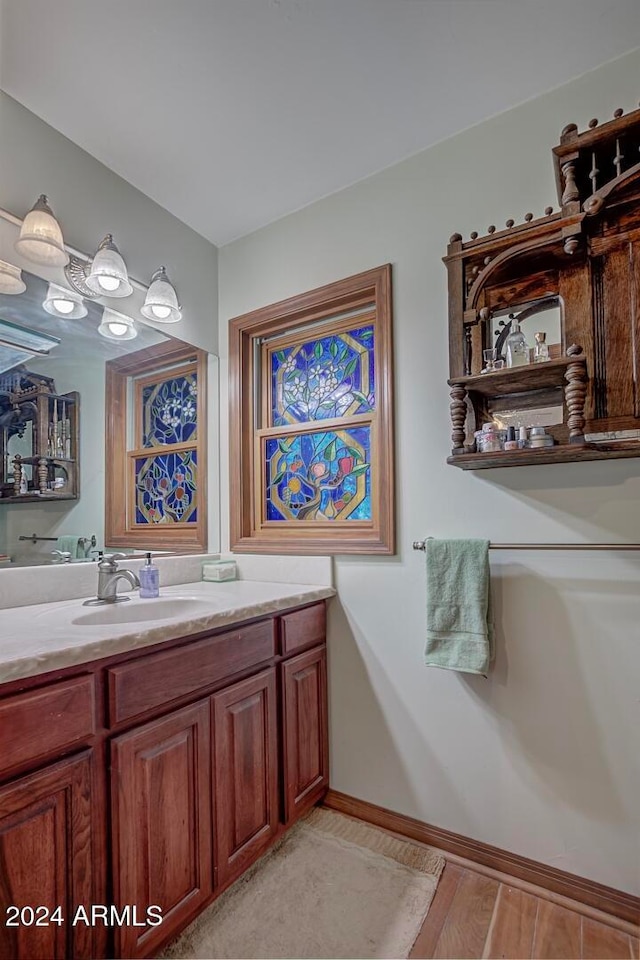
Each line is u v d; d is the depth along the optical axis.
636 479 1.36
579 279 1.38
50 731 0.95
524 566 1.50
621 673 1.35
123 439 1.84
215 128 1.61
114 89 1.46
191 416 2.11
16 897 0.89
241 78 1.43
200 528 2.12
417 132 1.66
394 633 1.72
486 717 1.54
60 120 1.57
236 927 1.27
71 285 1.65
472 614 1.49
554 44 1.35
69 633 1.11
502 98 1.53
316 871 1.48
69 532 1.66
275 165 1.79
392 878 1.45
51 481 1.61
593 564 1.40
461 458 1.45
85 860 1.00
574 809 1.39
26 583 1.50
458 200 1.66
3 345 1.49
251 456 2.19
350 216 1.89
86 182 1.70
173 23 1.27
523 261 1.44
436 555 1.56
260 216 2.07
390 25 1.28
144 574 1.71
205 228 2.14
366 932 1.26
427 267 1.71
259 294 2.12
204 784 1.28
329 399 2.02
